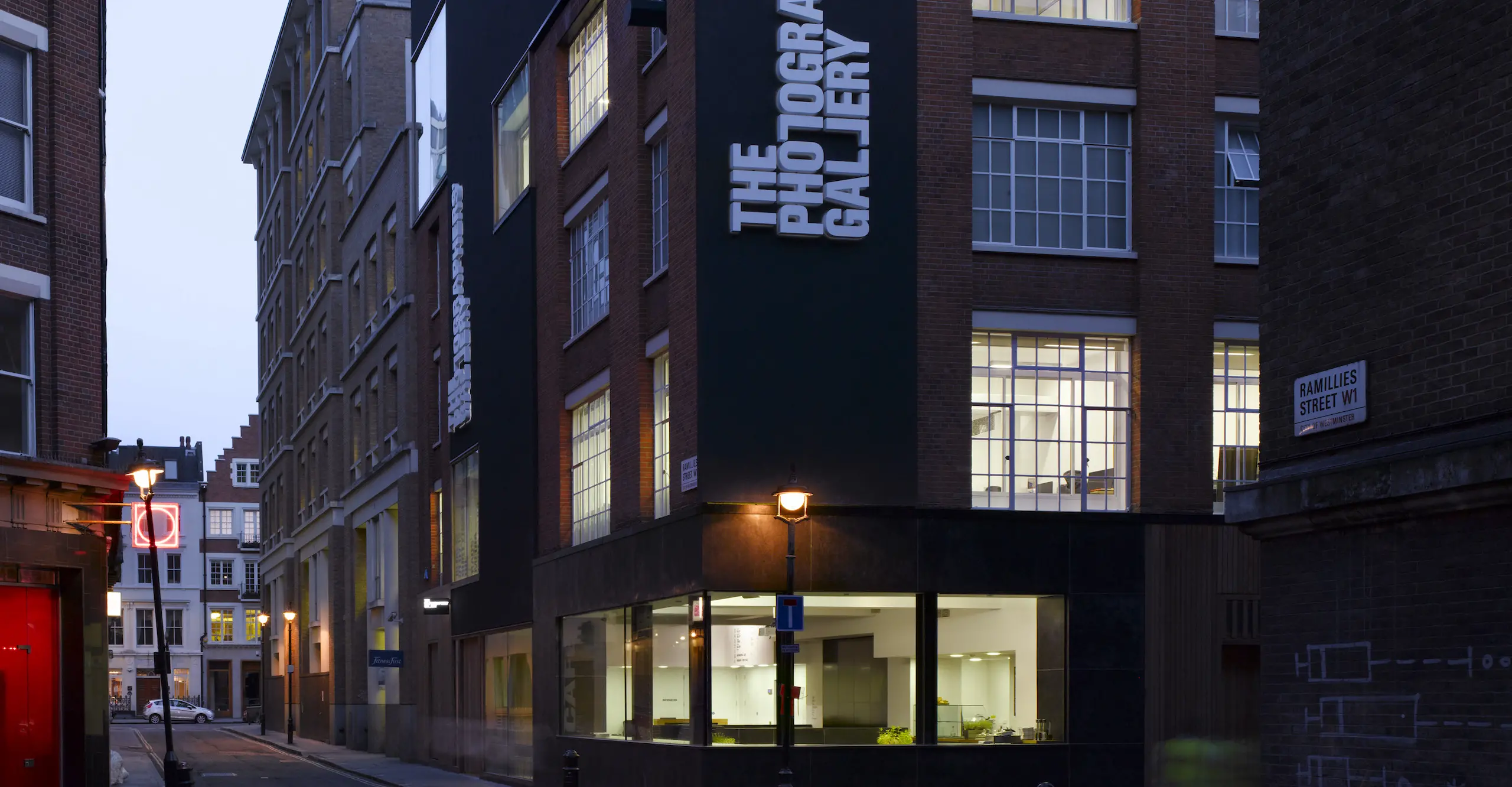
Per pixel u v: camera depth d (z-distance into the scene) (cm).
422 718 4144
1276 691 1347
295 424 6569
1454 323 1173
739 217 2262
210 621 9412
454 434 3894
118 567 2681
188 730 7256
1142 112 2412
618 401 2666
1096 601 2328
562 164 3081
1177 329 2395
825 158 2302
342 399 5469
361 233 5103
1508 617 1111
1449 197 1184
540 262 3170
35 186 2250
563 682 2947
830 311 2292
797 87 2292
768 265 2283
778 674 2206
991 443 2355
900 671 2281
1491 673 1123
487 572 3503
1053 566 2320
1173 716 2328
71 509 2236
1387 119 1253
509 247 3381
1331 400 1295
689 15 2333
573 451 3025
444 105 4056
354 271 5278
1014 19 2391
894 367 2305
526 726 3209
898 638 2284
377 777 3525
